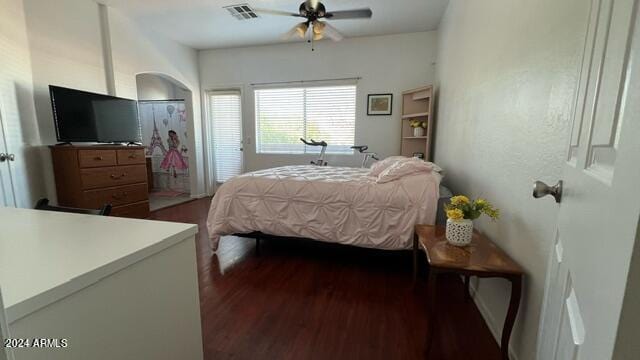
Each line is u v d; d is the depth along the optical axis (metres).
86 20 3.24
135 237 0.77
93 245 0.71
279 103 4.89
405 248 2.17
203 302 1.87
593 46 0.64
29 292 0.49
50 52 2.90
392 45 4.30
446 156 3.16
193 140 5.04
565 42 1.04
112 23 3.48
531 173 1.26
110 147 3.11
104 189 3.07
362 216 2.27
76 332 0.56
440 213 2.15
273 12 2.79
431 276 1.34
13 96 2.56
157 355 0.76
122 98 3.45
